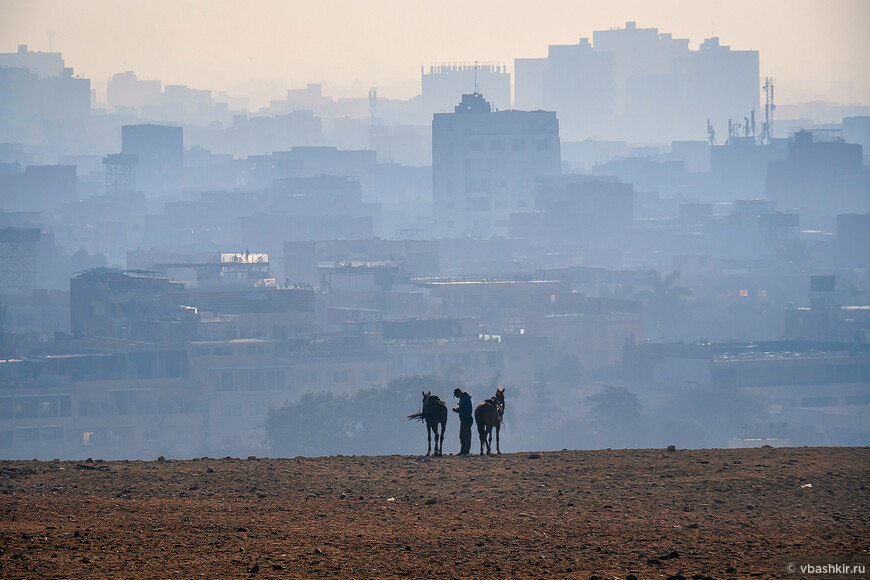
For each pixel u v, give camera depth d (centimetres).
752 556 6094
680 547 6309
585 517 7081
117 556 6147
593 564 5997
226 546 6378
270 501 7631
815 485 7825
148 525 6900
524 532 6700
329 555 6191
